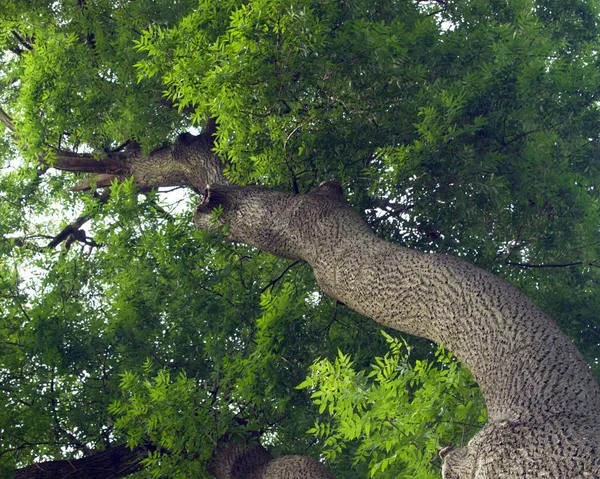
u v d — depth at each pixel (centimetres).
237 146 801
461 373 520
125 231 885
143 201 914
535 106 759
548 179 758
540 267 868
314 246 654
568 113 773
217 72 695
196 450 716
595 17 1050
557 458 371
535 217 802
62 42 949
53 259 1003
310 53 714
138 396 712
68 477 778
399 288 554
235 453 733
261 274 960
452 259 552
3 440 806
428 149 732
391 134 808
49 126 932
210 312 851
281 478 664
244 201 754
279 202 725
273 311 759
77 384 882
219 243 858
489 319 487
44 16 1023
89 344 852
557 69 771
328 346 862
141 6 965
